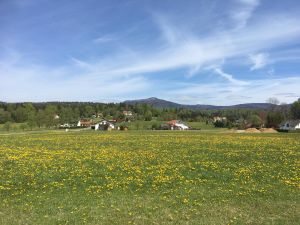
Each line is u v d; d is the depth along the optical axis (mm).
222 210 16672
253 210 16672
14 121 183625
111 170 27500
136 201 18203
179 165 29906
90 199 18688
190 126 173750
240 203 17859
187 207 17125
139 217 15617
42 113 164500
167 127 154625
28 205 17562
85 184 22391
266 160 33312
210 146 49000
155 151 42094
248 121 167500
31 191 20703
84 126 178875
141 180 23172
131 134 88938
